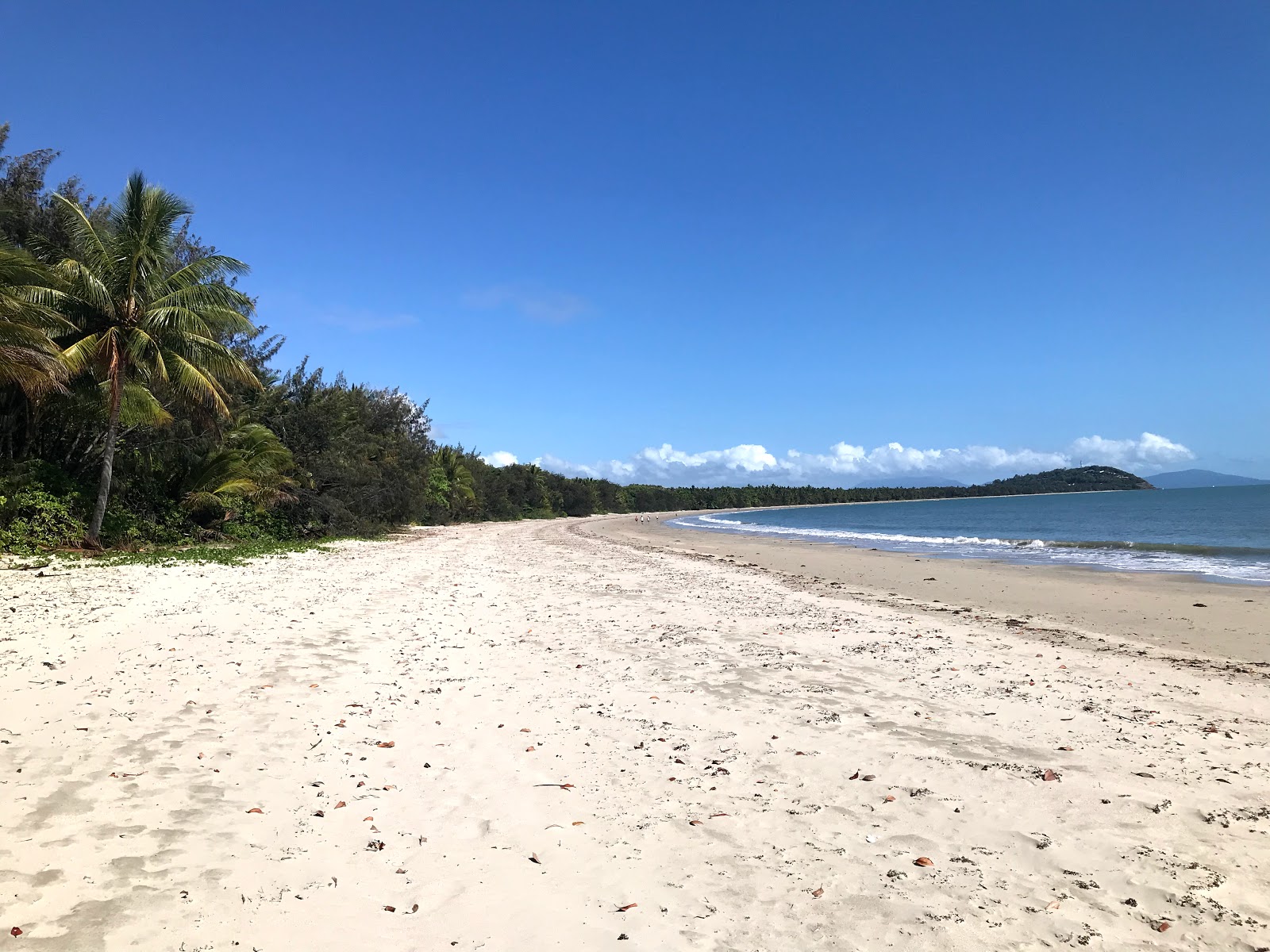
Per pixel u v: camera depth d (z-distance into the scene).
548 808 4.46
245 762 4.96
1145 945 3.13
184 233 26.17
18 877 3.33
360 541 29.78
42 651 7.70
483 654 8.62
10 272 16.06
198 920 3.09
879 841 4.09
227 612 10.70
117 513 19.47
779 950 3.07
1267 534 36.25
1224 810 4.48
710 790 4.78
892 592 15.62
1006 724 6.20
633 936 3.14
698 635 10.05
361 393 41.88
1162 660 8.81
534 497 88.12
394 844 3.93
